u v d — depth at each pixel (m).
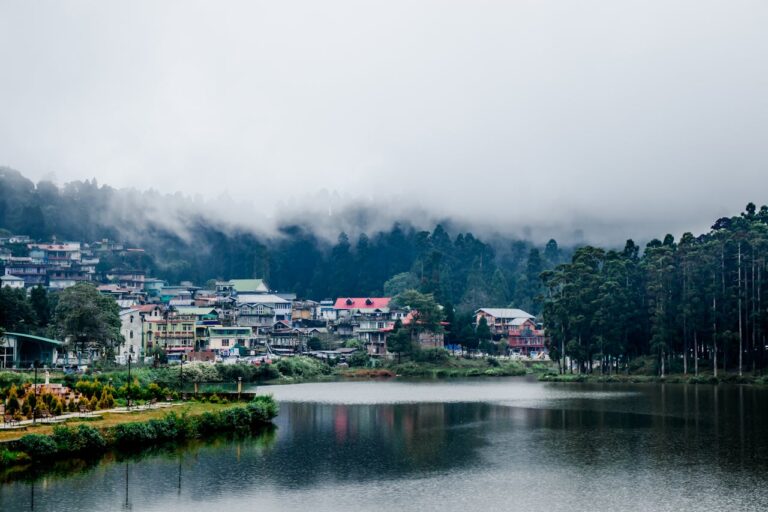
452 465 85.56
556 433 107.19
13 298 197.25
